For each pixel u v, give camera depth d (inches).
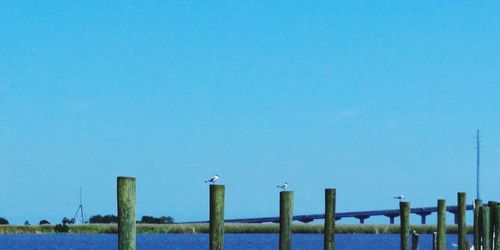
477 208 3277.6
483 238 3061.0
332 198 2226.9
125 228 1331.2
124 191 1333.7
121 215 1333.7
